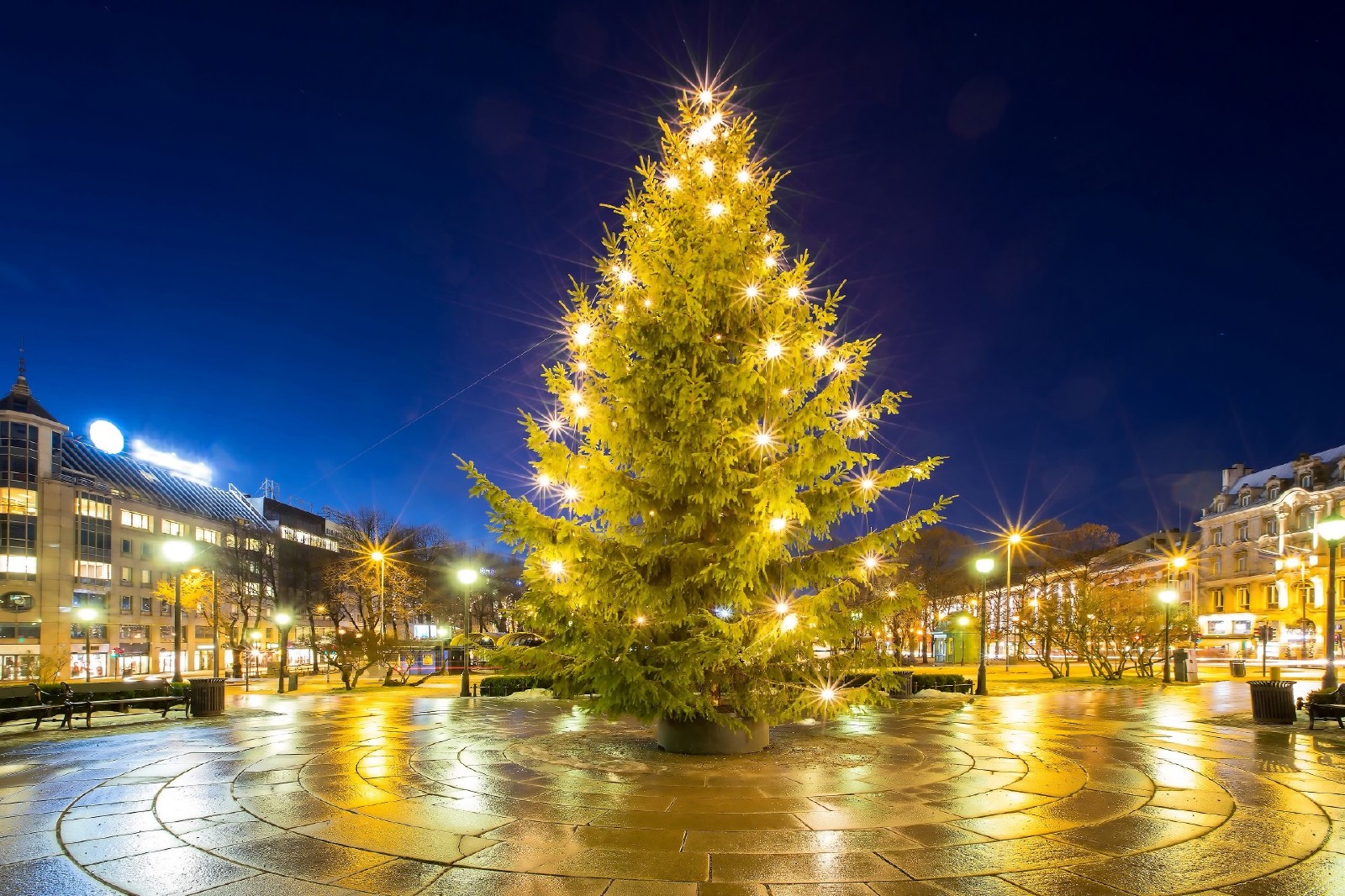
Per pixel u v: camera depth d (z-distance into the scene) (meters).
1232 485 84.00
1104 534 59.25
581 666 11.31
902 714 17.98
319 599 87.69
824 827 7.79
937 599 55.09
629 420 11.98
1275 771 10.74
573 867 6.69
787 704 11.69
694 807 8.58
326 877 6.52
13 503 66.62
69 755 12.62
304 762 11.51
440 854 7.05
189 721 17.53
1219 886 6.25
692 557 11.45
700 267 11.55
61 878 6.56
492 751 12.20
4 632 65.31
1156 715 18.11
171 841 7.54
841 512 11.70
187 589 67.06
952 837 7.46
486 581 73.38
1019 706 20.56
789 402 12.36
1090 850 7.10
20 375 70.81
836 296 11.83
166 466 93.38
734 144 12.70
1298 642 69.38
